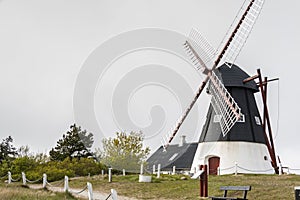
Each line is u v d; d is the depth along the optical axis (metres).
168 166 35.66
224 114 26.62
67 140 42.12
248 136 28.02
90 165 33.22
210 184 18.84
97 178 24.33
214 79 27.95
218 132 28.08
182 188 18.28
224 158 27.47
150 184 20.31
